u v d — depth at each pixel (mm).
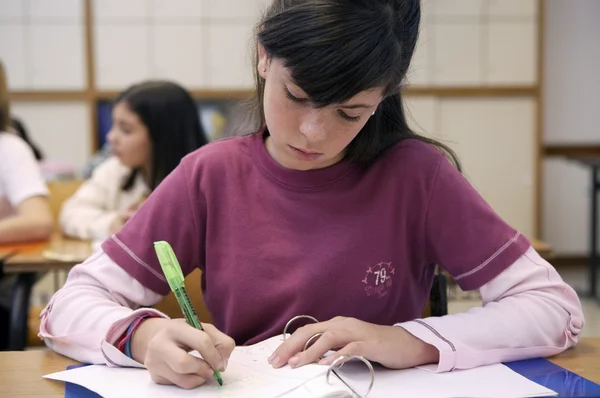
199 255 1089
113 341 902
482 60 4223
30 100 4168
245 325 1047
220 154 1088
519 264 1012
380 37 796
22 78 4152
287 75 810
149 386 816
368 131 1032
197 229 1074
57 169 3635
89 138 4207
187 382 796
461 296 1289
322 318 1032
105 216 2158
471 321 937
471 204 1047
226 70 4199
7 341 2109
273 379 807
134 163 2252
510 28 4211
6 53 4133
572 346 992
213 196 1069
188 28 4168
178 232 1065
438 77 4223
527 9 4203
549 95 4480
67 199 2488
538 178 4328
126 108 2201
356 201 1051
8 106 2305
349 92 795
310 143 861
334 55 773
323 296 1027
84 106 4188
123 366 891
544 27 4305
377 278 1042
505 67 4238
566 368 902
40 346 2039
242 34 4176
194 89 4195
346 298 1032
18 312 1818
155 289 1041
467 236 1040
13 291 1840
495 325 932
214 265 1066
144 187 2342
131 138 2209
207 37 4176
